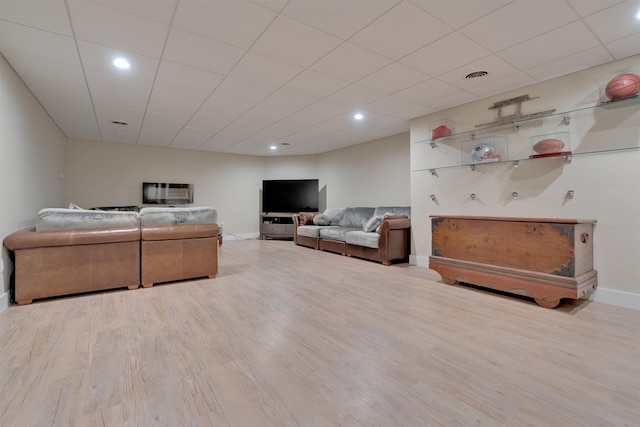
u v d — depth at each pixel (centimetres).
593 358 164
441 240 323
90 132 510
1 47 229
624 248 247
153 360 161
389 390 136
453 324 211
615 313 232
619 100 237
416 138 425
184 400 128
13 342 181
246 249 580
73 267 268
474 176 352
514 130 319
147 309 240
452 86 311
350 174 648
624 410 122
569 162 278
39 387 136
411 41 226
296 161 765
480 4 183
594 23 202
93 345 177
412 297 274
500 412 121
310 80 298
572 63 260
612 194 253
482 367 155
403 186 530
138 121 443
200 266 333
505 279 267
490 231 281
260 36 219
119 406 124
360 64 263
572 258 232
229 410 122
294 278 345
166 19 197
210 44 229
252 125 470
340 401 128
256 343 181
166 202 649
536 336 191
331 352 171
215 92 328
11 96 260
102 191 585
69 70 271
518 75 284
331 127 484
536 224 250
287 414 120
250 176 763
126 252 293
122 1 178
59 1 177
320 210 735
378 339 188
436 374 148
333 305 252
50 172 420
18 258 246
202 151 698
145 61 256
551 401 128
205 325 208
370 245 442
